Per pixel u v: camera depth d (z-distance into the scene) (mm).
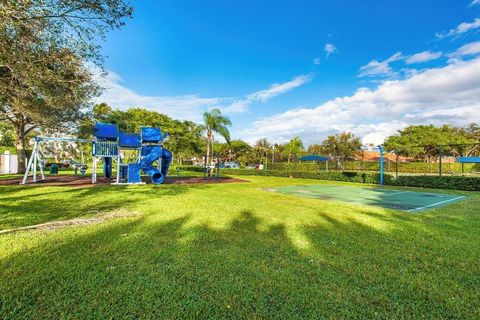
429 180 16312
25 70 6641
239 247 4141
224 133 28812
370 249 4145
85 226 5203
